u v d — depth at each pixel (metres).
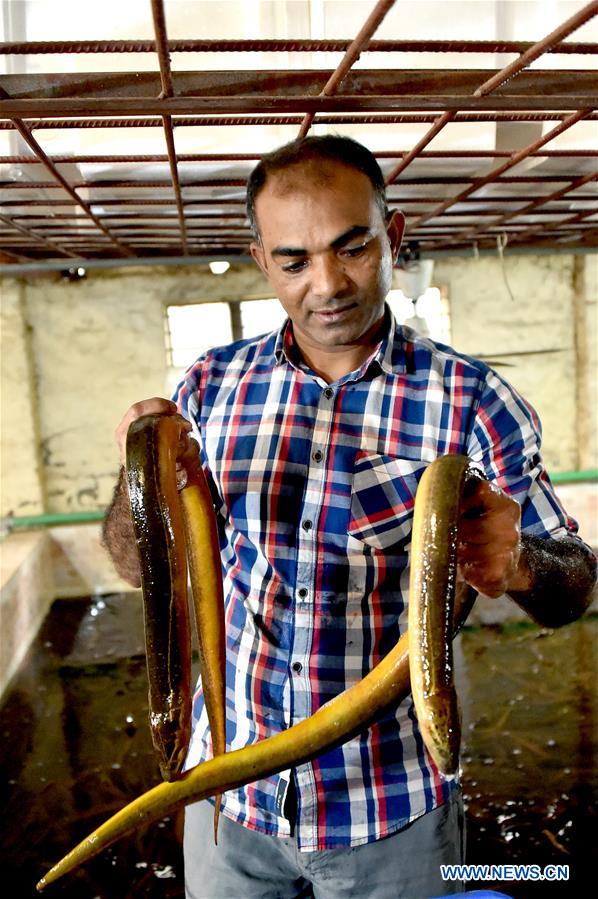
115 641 4.51
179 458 1.00
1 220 2.48
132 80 1.10
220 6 1.50
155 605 0.80
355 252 1.14
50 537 5.20
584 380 5.65
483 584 0.85
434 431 1.32
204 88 1.11
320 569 1.30
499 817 2.66
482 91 1.14
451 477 0.76
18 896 2.40
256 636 1.34
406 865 1.31
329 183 1.09
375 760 1.30
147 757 3.20
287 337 1.41
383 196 1.19
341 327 1.20
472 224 2.95
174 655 0.80
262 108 1.13
